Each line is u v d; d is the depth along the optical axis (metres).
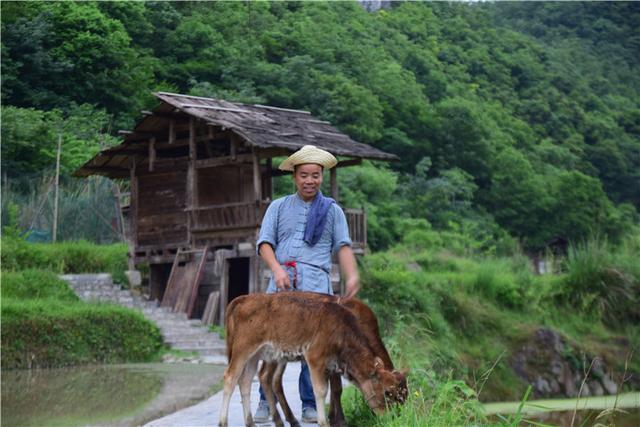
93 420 9.55
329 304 6.36
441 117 64.31
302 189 7.08
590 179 68.06
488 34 94.00
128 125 46.16
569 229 65.44
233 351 6.53
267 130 23.52
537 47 97.69
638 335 27.38
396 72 66.12
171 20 57.03
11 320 17.09
